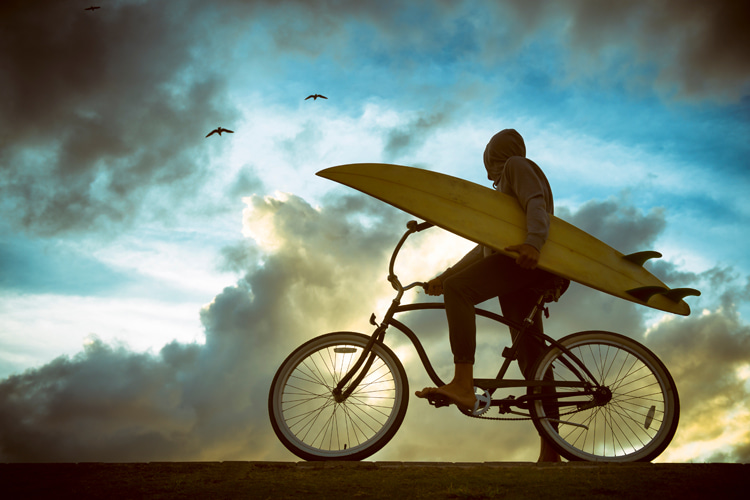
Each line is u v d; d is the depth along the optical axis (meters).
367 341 2.93
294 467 2.22
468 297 2.74
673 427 2.73
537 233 2.70
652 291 2.94
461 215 2.92
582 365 2.85
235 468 2.20
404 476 2.05
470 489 1.81
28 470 2.19
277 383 2.87
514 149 3.22
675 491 1.79
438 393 2.67
